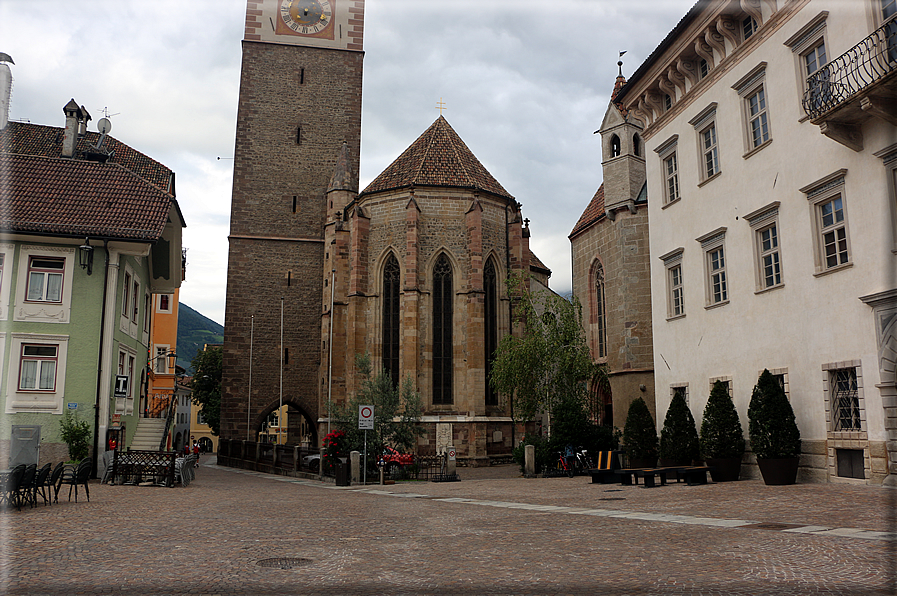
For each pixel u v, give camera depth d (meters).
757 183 22.45
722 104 24.44
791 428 19.62
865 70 16.92
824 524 11.67
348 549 10.50
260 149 55.34
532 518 14.24
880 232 17.47
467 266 42.69
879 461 17.23
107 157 36.97
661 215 28.50
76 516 14.62
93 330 26.89
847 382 18.69
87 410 26.38
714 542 10.27
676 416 24.75
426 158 44.81
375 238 43.81
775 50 21.69
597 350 39.59
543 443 31.66
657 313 28.61
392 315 43.09
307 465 32.53
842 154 18.84
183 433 77.88
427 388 41.34
